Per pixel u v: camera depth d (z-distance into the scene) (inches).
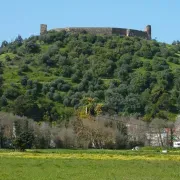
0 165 3700.8
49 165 3809.1
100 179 2864.2
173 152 6063.0
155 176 3083.2
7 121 7219.5
